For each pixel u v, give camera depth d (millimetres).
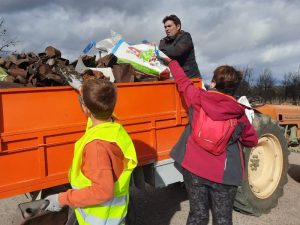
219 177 3090
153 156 3953
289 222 4559
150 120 3891
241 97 4668
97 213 2418
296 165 7219
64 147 3260
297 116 6414
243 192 4551
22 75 3396
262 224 4484
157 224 4512
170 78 4328
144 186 4047
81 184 2395
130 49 4211
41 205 2744
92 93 2393
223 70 3162
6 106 2934
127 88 3699
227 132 3072
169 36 5234
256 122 4660
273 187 4922
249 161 4719
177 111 4145
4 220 4504
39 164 3113
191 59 5238
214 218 3211
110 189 2266
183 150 3336
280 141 4996
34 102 3070
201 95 3205
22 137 3004
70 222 2959
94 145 2320
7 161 2951
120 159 2426
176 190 5598
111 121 2535
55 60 3666
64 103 3242
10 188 2965
